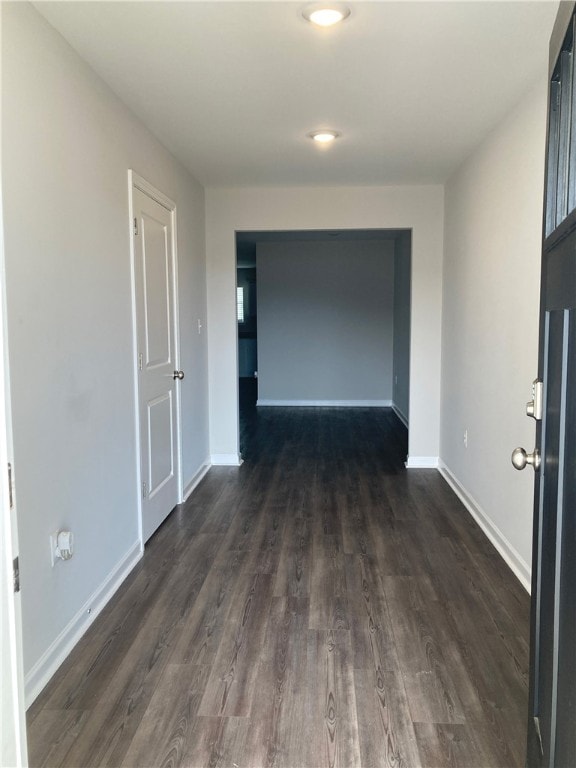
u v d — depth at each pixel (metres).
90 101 2.48
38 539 2.00
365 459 5.38
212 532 3.51
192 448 4.46
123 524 2.90
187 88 2.72
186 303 4.24
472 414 3.83
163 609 2.56
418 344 4.95
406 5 2.00
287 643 2.27
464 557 3.11
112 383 2.75
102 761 1.66
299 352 8.53
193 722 1.82
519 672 2.08
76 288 2.33
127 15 2.05
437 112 3.06
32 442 1.96
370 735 1.76
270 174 4.37
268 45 2.29
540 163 2.59
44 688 1.99
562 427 1.18
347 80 2.64
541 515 1.39
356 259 8.33
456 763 1.66
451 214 4.49
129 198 2.97
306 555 3.15
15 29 1.87
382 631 2.36
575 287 1.08
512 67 2.51
